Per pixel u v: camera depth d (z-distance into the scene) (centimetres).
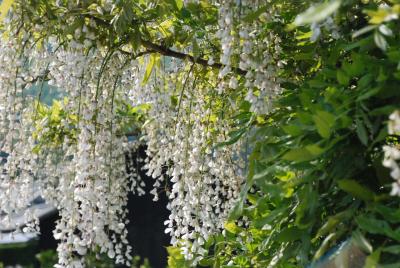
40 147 360
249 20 233
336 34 234
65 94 338
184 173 300
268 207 266
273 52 280
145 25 293
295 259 245
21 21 284
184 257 313
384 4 245
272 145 229
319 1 225
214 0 273
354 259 191
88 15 285
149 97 311
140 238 546
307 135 211
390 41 206
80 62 287
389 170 197
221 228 337
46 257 520
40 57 296
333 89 204
